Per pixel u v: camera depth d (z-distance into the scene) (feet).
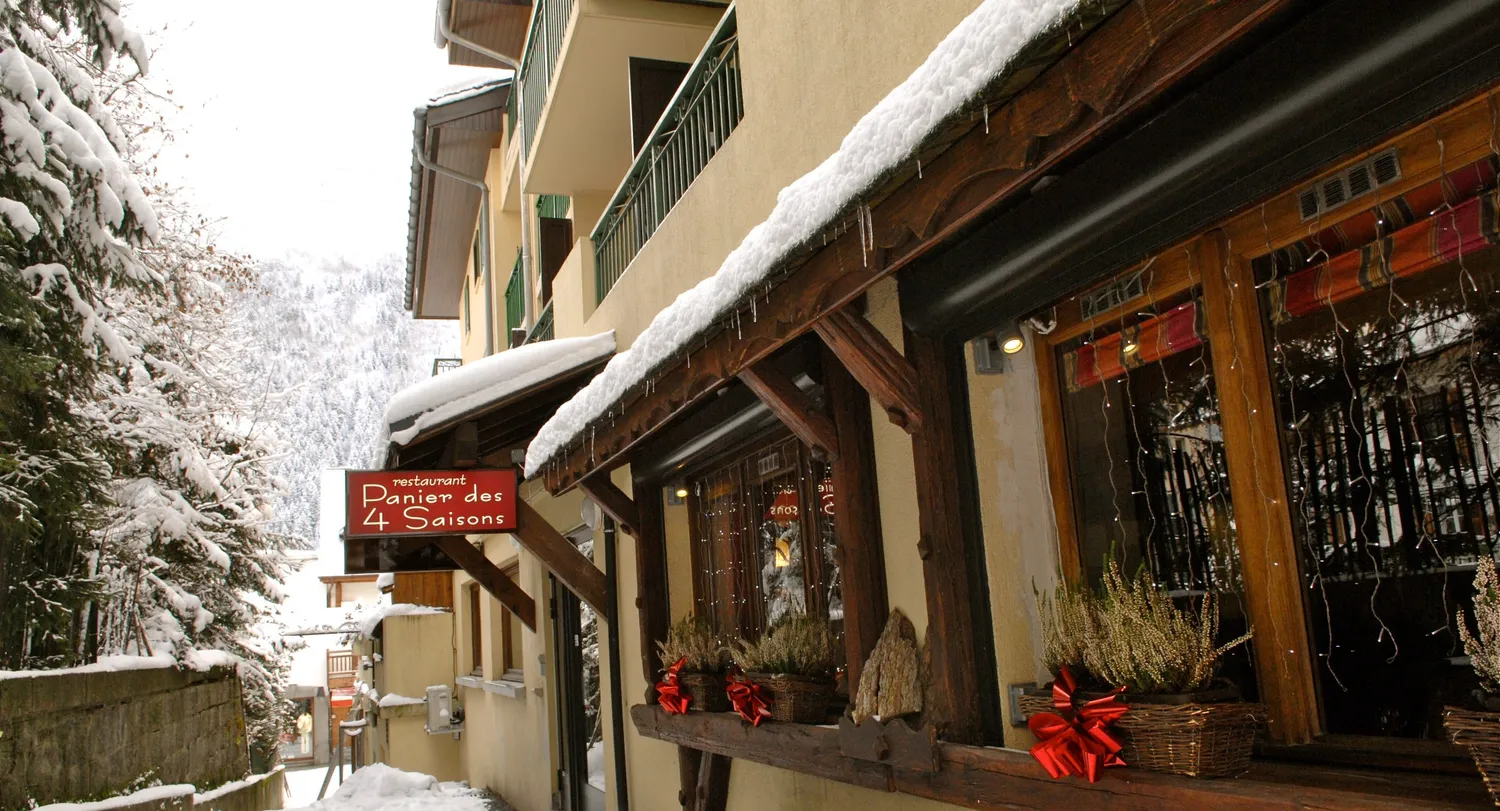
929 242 8.59
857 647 13.10
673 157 22.12
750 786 17.48
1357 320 8.25
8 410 18.31
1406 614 7.88
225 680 32.76
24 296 17.40
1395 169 7.64
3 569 20.76
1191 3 5.79
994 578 11.16
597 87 30.35
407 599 61.00
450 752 55.83
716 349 12.72
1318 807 6.84
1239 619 9.16
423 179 53.98
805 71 15.55
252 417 44.86
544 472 21.06
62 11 19.76
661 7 27.30
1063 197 9.29
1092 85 6.50
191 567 34.53
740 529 18.57
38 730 18.47
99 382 26.16
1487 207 7.31
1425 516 7.82
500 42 45.01
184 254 38.22
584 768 32.65
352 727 62.95
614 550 23.61
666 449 19.77
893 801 13.08
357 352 390.42
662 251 21.40
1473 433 7.52
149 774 23.76
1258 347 8.88
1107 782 8.41
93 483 23.02
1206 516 9.56
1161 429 10.01
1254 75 7.38
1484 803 6.28
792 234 9.96
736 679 15.57
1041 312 11.15
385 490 21.86
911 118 7.98
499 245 53.83
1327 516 8.47
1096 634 9.08
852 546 13.34
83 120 18.66
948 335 11.59
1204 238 9.21
